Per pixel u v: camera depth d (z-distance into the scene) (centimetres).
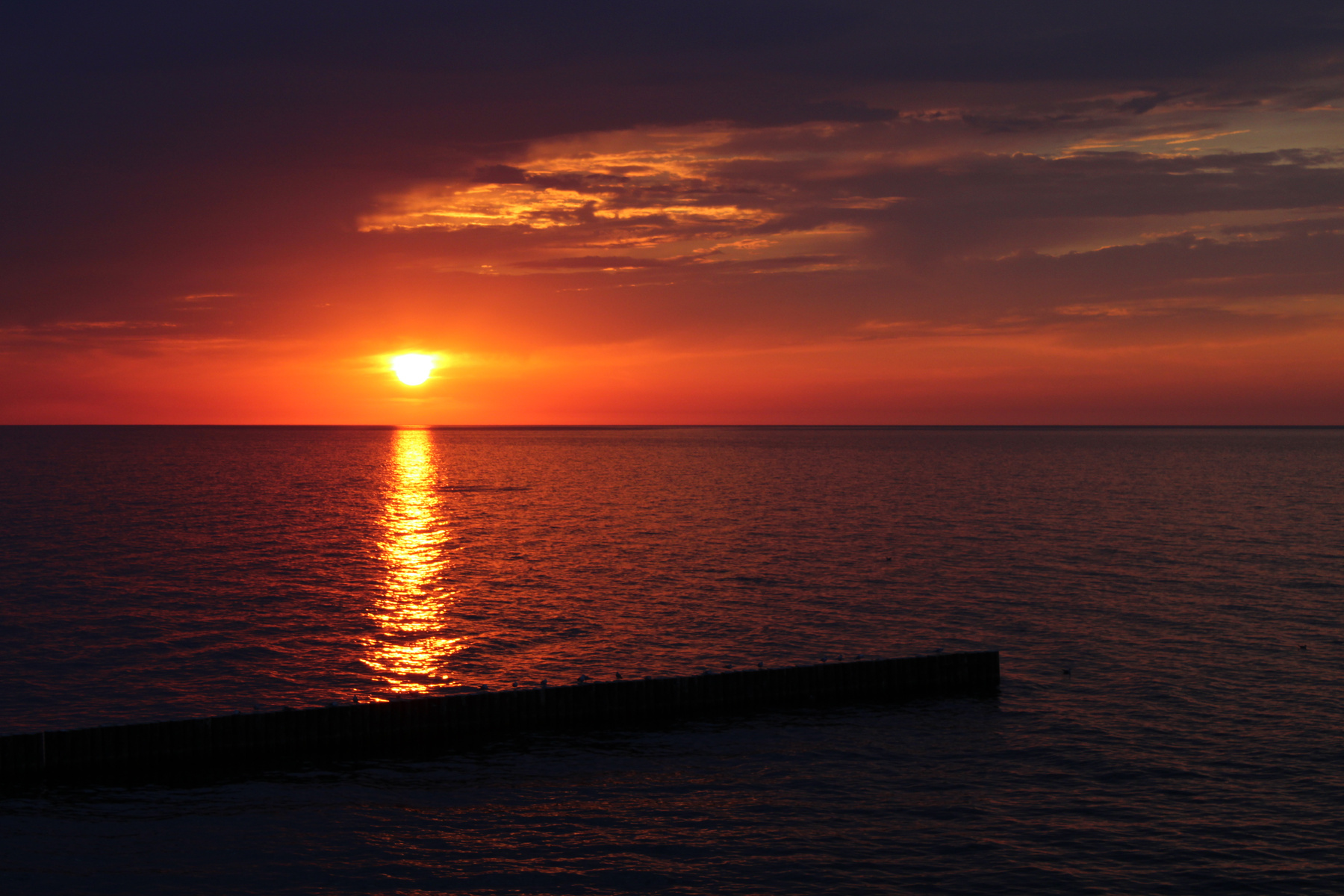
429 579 6288
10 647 4409
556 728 3531
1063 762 3194
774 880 2472
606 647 4544
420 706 3391
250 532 8775
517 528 9162
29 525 8981
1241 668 4194
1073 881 2448
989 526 9150
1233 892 2400
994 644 4600
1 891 2405
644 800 2953
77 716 3500
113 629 4797
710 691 3697
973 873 2492
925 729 3506
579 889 2438
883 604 5466
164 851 2625
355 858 2594
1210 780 3027
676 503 11706
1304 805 2850
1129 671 4162
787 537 8394
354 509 10981
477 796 2986
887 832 2725
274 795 2983
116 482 14788
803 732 3500
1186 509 10625
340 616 5169
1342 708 3666
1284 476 16212
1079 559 7056
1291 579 6259
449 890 2434
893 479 15912
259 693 3822
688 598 5638
